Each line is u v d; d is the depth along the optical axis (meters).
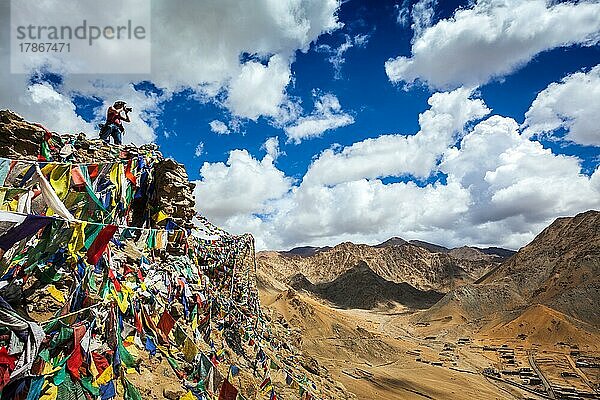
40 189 7.84
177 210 16.78
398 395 54.91
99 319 8.02
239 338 18.62
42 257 6.79
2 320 5.93
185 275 14.49
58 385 6.50
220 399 9.11
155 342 9.83
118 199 12.05
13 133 12.65
